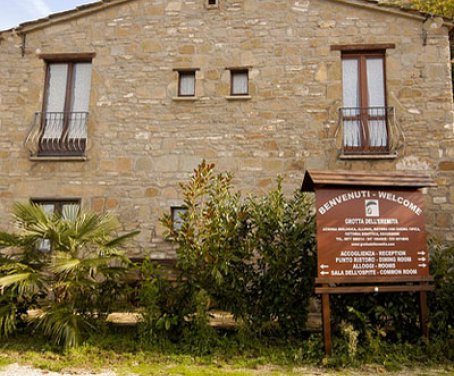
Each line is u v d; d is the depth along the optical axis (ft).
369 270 16.65
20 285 16.33
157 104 26.30
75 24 27.55
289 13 26.45
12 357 15.64
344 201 17.13
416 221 17.12
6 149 26.35
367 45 25.58
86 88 27.30
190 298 17.93
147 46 26.96
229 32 26.61
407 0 34.91
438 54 25.17
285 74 25.82
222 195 18.78
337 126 24.95
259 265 18.29
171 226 18.70
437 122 24.49
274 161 25.03
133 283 19.35
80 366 14.88
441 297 17.46
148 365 15.15
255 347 16.80
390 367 15.01
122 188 25.55
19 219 19.52
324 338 16.02
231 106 25.82
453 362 15.58
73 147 26.50
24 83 27.09
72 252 17.92
